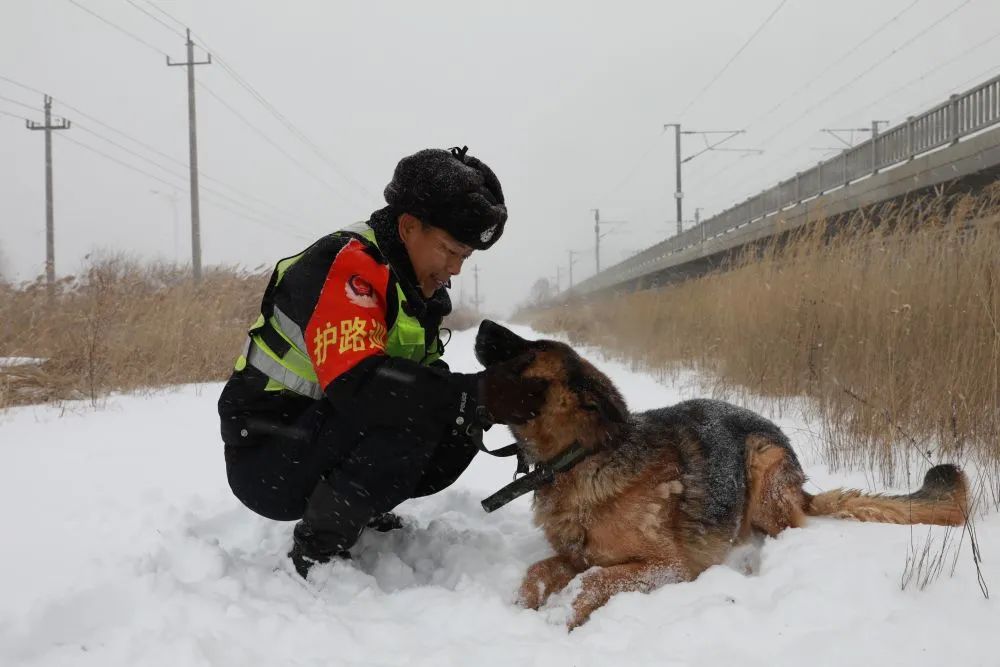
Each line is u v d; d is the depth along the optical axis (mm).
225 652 2111
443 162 2799
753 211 21797
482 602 2594
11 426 6766
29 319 9773
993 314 4629
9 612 2371
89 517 3676
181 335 10344
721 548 3113
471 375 2760
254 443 2973
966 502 3172
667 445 3131
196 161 26344
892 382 4777
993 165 9852
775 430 3627
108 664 2008
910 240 6297
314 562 2973
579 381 2881
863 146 15305
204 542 3016
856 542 2900
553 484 2992
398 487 2949
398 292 2828
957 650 1976
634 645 2195
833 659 1984
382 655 2195
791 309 7086
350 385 2545
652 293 14477
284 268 3006
